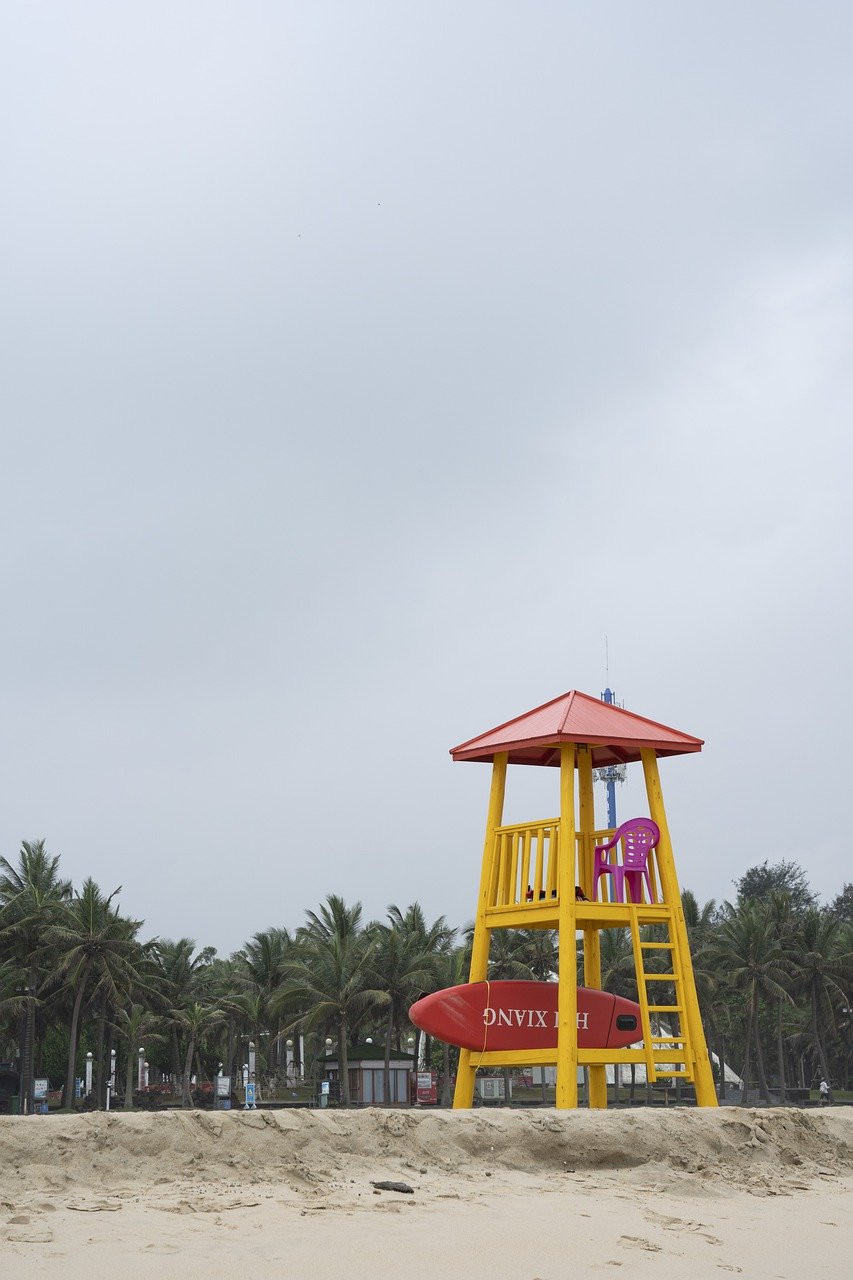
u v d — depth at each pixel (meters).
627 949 82.19
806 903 130.38
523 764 27.12
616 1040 23.89
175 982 85.75
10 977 74.25
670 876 24.42
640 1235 12.20
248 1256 9.97
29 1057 71.88
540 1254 10.91
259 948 84.19
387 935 75.62
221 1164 13.45
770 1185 16.22
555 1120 16.75
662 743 24.55
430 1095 72.19
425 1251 10.63
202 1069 99.88
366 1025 83.06
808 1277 10.97
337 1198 12.61
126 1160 13.09
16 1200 11.59
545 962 78.81
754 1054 106.44
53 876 79.38
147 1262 9.54
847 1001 87.31
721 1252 11.80
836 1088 104.00
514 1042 23.64
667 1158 16.64
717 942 85.69
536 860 24.20
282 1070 89.81
